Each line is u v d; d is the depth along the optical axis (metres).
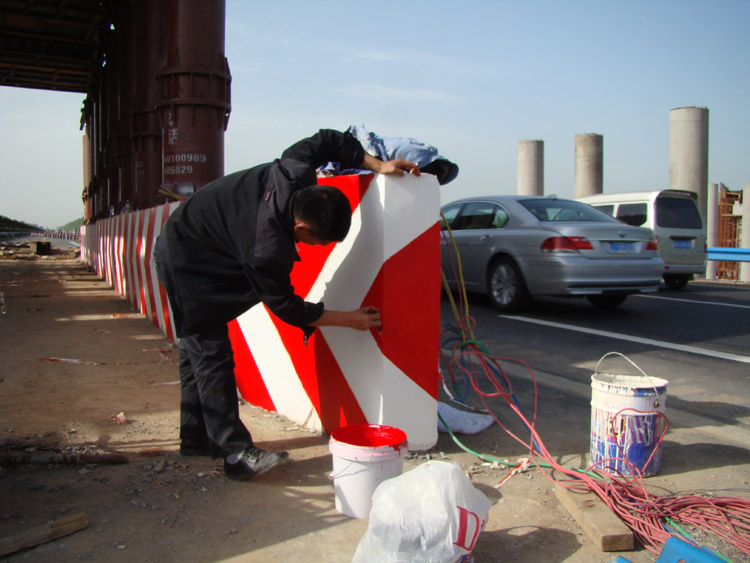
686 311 8.71
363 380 3.21
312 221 2.52
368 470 2.54
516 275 8.36
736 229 24.42
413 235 3.12
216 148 9.20
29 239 78.38
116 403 4.24
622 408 2.99
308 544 2.35
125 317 8.50
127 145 17.61
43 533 2.33
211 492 2.81
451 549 2.00
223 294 2.88
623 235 7.92
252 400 4.39
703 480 3.00
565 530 2.50
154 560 2.22
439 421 3.55
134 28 17.25
